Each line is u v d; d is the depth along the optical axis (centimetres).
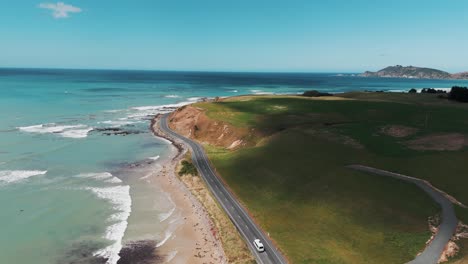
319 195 5209
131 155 8056
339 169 5969
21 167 6931
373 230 4244
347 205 4859
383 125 8569
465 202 4738
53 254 3988
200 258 3966
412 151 6619
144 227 4672
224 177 6278
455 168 5734
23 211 5006
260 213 4884
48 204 5272
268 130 8650
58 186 6016
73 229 4556
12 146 8444
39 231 4466
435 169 5756
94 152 8238
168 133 10181
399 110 10350
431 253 3694
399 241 3966
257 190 5619
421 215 4456
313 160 6488
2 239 4244
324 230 4334
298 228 4425
